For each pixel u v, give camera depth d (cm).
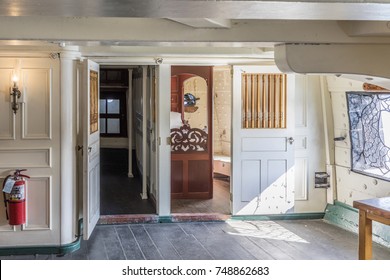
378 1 156
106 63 585
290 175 624
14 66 487
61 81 494
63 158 498
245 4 155
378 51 347
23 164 494
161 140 611
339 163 617
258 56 570
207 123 715
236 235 559
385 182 528
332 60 347
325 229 587
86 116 497
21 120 491
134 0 148
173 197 714
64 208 500
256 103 615
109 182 865
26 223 497
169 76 606
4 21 320
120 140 1075
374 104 534
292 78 616
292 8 162
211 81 704
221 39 334
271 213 626
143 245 521
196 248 511
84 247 516
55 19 324
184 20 303
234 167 616
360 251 399
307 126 632
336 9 163
